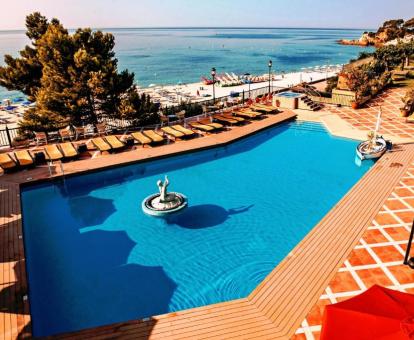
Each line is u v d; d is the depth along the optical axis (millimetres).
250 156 19656
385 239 10812
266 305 8344
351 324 5344
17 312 8094
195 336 7504
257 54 124250
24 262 9898
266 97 31453
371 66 38031
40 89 23562
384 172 15711
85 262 11016
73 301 9430
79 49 21094
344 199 13336
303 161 18766
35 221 13445
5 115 39375
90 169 16766
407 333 4977
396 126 22844
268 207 14188
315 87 38062
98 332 7633
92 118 23578
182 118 25047
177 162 19000
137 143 20375
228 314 8102
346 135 21750
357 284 8969
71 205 14609
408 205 12812
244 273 10438
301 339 7402
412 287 8844
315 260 9922
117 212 13984
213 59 107125
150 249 11602
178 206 13742
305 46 168625
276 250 11500
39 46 22812
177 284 10000
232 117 24516
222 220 13242
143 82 66438
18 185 15148
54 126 23031
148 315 8945
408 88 32562
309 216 13492
